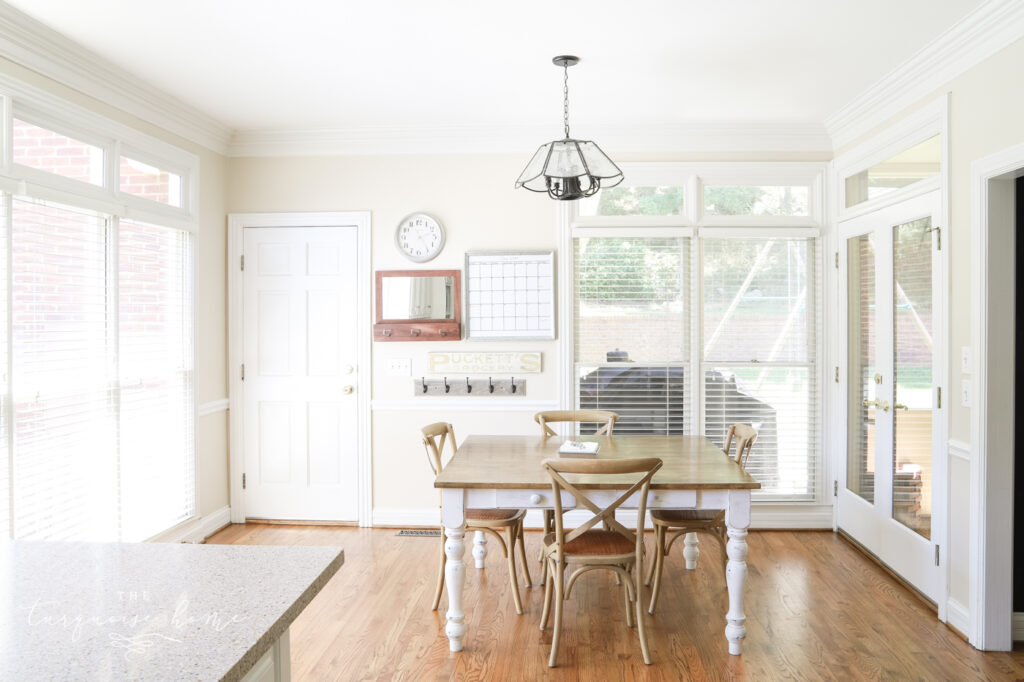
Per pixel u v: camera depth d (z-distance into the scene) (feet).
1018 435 9.91
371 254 15.48
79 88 10.84
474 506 9.64
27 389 9.77
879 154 13.01
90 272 11.17
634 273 15.42
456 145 15.31
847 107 13.66
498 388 15.34
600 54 10.95
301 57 11.05
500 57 11.07
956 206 10.36
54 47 10.14
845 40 10.40
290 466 15.72
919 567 11.42
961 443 10.18
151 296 12.86
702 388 15.38
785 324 15.40
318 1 9.05
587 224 15.26
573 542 9.81
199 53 10.86
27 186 9.56
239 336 15.66
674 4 9.20
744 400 15.40
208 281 14.80
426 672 8.98
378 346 15.53
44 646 3.73
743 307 15.40
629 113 14.20
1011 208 9.61
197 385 14.19
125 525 12.01
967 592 10.03
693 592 11.67
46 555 5.23
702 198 15.35
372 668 9.08
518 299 15.30
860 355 13.98
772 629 10.26
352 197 15.48
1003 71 9.23
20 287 9.68
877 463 13.09
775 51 10.84
